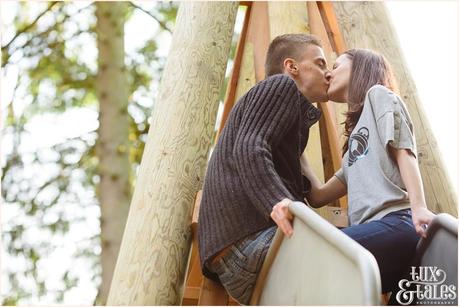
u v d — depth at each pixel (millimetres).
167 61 2947
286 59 2457
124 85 7051
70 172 7012
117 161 6805
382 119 2121
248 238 2016
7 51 7047
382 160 2104
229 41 3068
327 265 1668
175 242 2500
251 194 1941
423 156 2850
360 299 1490
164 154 2658
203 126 2775
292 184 2131
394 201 2047
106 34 7062
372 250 1964
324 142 3051
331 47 3309
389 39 3256
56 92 7223
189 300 2619
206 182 2148
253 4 3352
